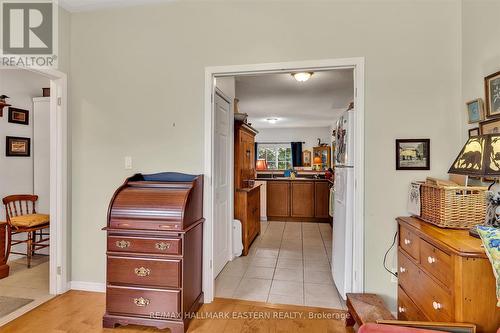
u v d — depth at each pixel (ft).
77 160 8.70
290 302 8.09
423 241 5.29
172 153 8.20
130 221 6.70
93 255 8.65
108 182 8.54
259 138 33.83
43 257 11.73
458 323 4.05
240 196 12.34
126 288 6.78
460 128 6.92
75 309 7.59
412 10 7.13
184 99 8.11
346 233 7.73
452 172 5.12
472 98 6.48
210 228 8.04
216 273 9.82
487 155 4.50
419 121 7.09
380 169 7.23
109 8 8.43
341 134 8.71
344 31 7.35
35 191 12.03
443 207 5.46
